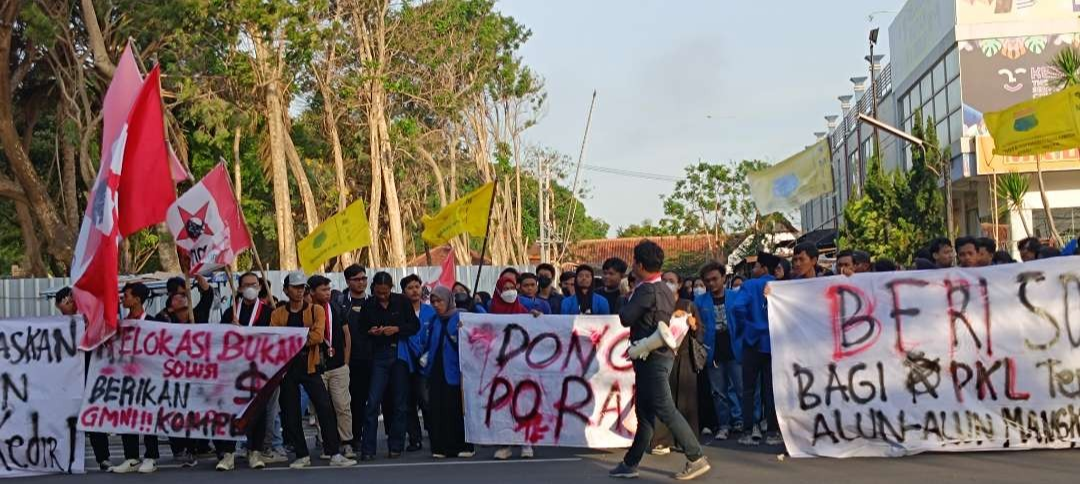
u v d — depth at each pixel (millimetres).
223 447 11133
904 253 30141
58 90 31328
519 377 10977
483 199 18156
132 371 10656
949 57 33438
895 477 8891
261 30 26750
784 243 40594
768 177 19250
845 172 49969
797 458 10109
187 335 10648
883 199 31422
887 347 10117
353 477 9898
